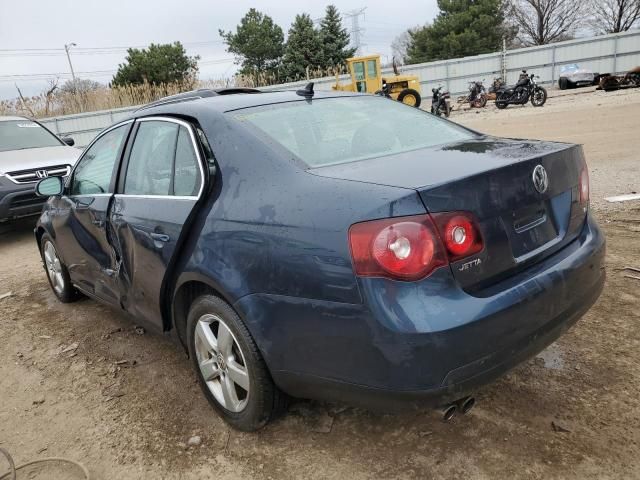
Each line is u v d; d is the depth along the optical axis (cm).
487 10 4603
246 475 247
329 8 4769
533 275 229
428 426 266
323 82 2911
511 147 262
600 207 600
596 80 2748
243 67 5209
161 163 306
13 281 578
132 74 4547
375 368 205
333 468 245
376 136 293
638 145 936
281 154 252
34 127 898
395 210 199
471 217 210
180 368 351
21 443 287
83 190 402
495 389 289
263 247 231
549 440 249
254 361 247
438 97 2100
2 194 713
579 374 297
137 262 313
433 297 199
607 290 396
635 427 252
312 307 216
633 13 4569
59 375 357
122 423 296
